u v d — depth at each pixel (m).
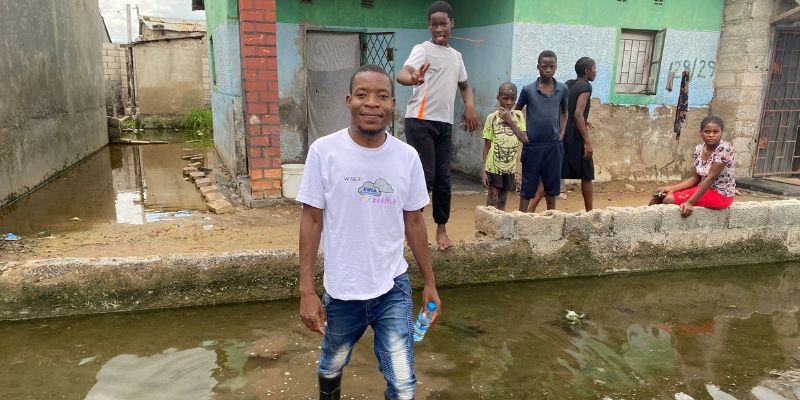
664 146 9.18
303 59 9.48
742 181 9.09
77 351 3.81
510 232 5.21
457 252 5.06
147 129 20.14
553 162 5.61
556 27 8.17
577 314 4.61
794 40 8.96
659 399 3.31
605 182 8.99
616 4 8.41
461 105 9.70
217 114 11.89
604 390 3.40
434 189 4.84
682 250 5.76
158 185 9.18
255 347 3.89
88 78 12.97
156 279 4.43
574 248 5.43
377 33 9.59
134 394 3.25
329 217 2.47
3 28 7.63
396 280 2.58
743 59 8.76
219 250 5.18
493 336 4.15
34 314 4.25
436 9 4.36
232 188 8.40
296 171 7.05
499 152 5.83
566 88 5.56
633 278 5.52
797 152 9.58
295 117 9.66
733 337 4.22
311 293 2.51
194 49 20.33
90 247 5.27
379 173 2.44
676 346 4.05
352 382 3.40
